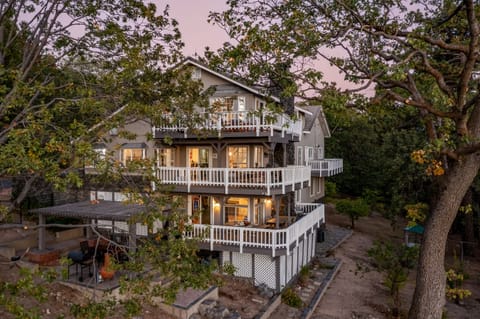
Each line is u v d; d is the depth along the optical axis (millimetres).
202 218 18750
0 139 8008
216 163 18953
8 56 13062
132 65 9805
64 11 11820
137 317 10758
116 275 12586
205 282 7543
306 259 19453
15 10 12195
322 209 21656
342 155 40375
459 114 9328
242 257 15844
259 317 12289
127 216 12500
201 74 18750
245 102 17812
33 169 6727
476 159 9484
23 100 7852
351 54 11406
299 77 10109
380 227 30844
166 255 8070
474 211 24188
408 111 13680
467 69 9016
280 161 21625
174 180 16688
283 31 9906
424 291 10062
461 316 14359
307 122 28359
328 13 11008
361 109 10578
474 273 19750
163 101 11320
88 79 11562
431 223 10211
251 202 18016
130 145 19328
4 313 8680
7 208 7828
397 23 11266
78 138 7320
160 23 11766
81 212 13695
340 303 14906
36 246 15938
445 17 11672
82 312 6543
